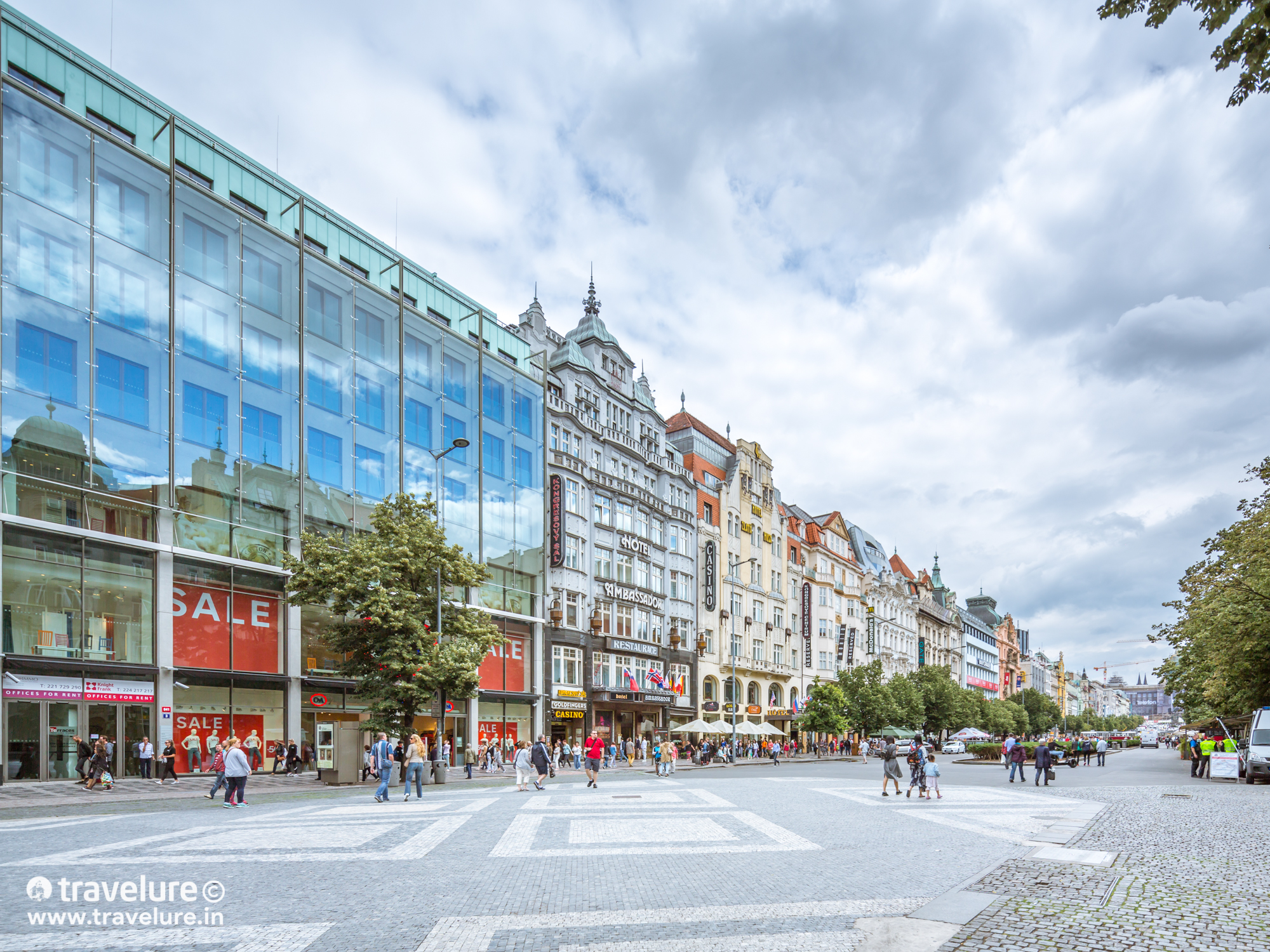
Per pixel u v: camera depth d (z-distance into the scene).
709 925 8.58
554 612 52.16
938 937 7.85
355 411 41.38
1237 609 34.62
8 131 28.69
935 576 156.25
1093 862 12.18
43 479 28.69
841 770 45.28
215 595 33.91
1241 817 18.95
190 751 31.95
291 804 22.91
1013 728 115.38
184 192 34.38
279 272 38.22
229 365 35.44
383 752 24.22
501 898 9.98
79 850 13.79
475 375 49.25
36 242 29.19
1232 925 8.31
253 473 35.94
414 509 35.44
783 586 82.31
